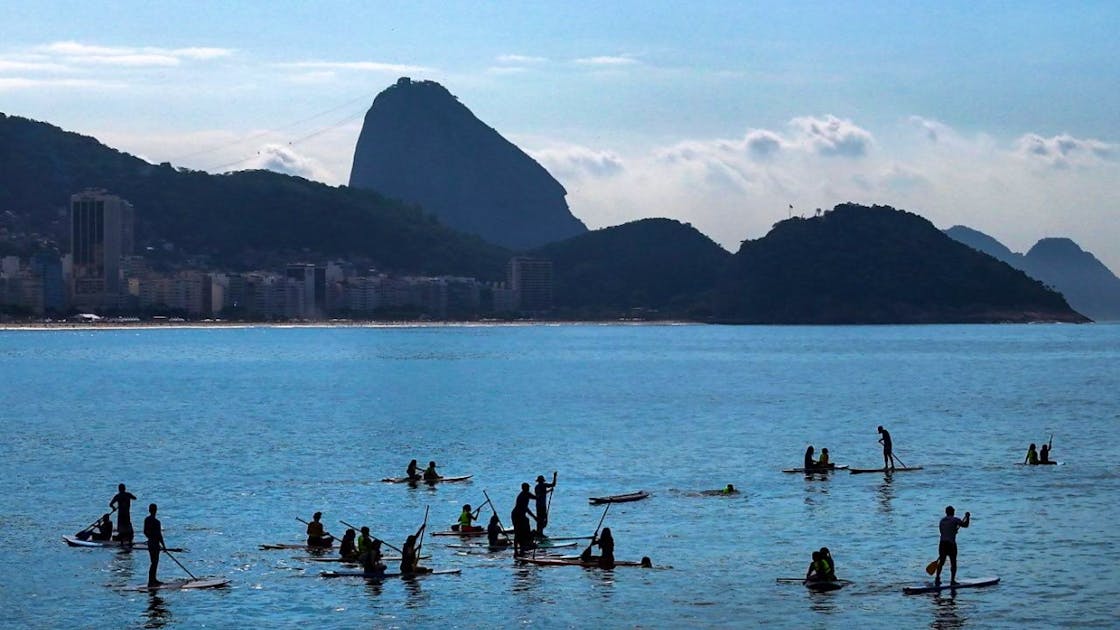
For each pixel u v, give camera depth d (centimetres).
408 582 6134
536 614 5609
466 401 17738
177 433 13200
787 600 5778
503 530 7244
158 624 5462
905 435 12825
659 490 8838
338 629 5403
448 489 8962
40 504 8375
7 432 13400
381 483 9269
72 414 15812
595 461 10569
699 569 6372
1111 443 11931
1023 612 5547
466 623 5491
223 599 5838
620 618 5541
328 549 6819
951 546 5950
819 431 13200
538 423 14188
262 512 8006
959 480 9238
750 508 8044
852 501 8294
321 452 11338
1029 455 10200
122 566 6444
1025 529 7281
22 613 5612
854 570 6331
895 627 5366
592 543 6525
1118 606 5619
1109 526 7350
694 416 15100
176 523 7625
